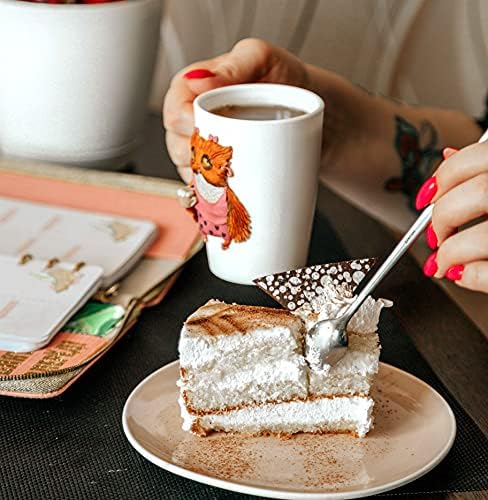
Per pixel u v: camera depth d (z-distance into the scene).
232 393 0.79
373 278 0.82
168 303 0.96
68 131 1.17
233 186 0.93
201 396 0.79
